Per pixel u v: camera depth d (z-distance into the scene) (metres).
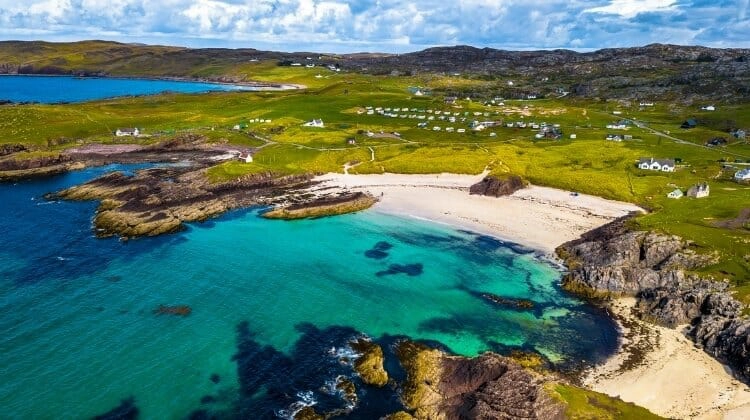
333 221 115.56
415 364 62.56
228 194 131.75
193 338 68.75
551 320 74.94
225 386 59.59
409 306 78.88
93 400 56.16
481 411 51.31
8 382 58.22
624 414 50.50
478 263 93.69
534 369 62.28
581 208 118.69
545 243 101.81
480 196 129.88
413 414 55.38
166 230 107.00
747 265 78.75
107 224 109.12
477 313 76.94
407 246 101.62
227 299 79.81
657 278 80.69
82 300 77.88
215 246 101.19
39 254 94.56
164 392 58.06
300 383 60.44
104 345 66.25
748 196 112.00
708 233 88.56
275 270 90.81
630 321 74.31
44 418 53.25
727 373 61.44
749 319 65.12
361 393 58.88
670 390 58.72
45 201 126.69
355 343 68.69
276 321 73.81
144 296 79.88
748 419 53.75
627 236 91.69
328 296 81.56
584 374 62.12
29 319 71.75
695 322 72.00
